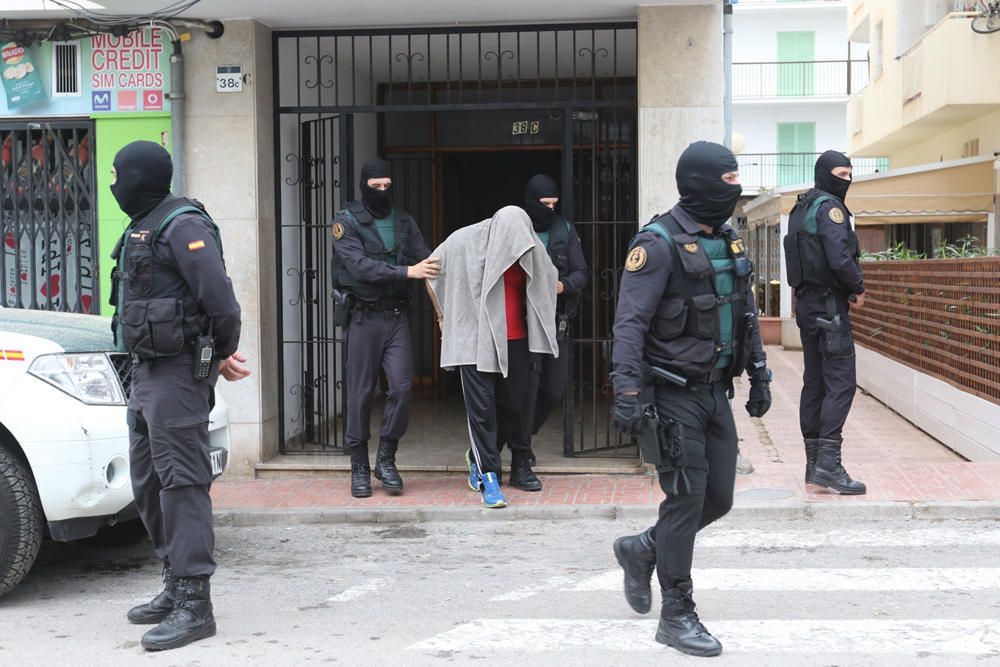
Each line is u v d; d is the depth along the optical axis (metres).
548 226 8.03
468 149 12.09
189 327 4.77
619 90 11.55
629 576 4.98
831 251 7.27
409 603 5.47
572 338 8.81
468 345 7.45
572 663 4.48
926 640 4.71
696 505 4.54
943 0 19.91
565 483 8.20
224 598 5.62
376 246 7.65
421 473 8.58
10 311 6.44
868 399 13.47
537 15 8.52
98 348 5.86
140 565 6.43
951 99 17.38
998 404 8.63
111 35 8.64
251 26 8.52
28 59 8.77
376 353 7.79
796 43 46.38
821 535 6.75
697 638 4.55
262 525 7.46
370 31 8.86
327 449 9.25
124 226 8.78
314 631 5.01
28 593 5.81
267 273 8.80
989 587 5.54
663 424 4.44
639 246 4.46
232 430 8.67
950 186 17.33
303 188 9.30
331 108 8.84
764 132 46.81
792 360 18.28
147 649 4.75
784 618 5.07
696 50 8.23
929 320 10.91
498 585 5.80
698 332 4.43
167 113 8.67
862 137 24.78
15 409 5.39
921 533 6.76
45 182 8.89
